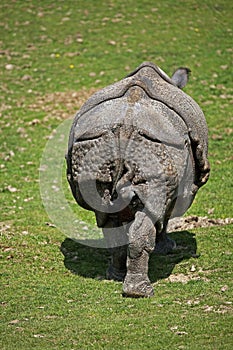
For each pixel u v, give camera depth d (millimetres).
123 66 50312
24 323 17734
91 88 47281
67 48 53656
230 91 46062
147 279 19453
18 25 57719
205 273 21266
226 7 60125
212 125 40938
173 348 15609
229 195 31125
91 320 17766
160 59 51000
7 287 20562
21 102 45438
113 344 16047
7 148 38781
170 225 27078
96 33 55844
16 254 23578
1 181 34219
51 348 15984
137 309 18391
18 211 29938
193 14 58844
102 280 21328
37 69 50562
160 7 60219
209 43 53750
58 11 60188
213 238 24672
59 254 24016
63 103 45125
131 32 55812
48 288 20500
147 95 20078
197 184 21781
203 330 16531
